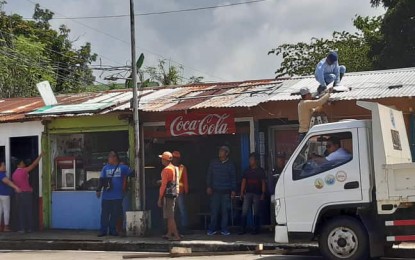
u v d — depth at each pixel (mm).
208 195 15062
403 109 12484
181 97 15336
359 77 14711
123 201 14766
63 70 37625
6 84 28438
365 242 9430
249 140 14352
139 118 15023
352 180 9609
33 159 16328
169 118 14742
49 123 16188
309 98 12125
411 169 9195
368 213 9547
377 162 9438
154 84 31109
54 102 16562
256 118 14008
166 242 12742
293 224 10016
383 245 9648
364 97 12422
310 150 10070
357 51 32625
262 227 13906
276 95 13750
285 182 10133
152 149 15555
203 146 15508
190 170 15562
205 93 15438
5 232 15625
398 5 25891
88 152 16000
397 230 9352
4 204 15750
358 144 9641
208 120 14344
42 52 34750
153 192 15477
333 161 9805
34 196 16172
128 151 15359
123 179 14391
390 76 14406
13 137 16594
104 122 15555
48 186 16188
